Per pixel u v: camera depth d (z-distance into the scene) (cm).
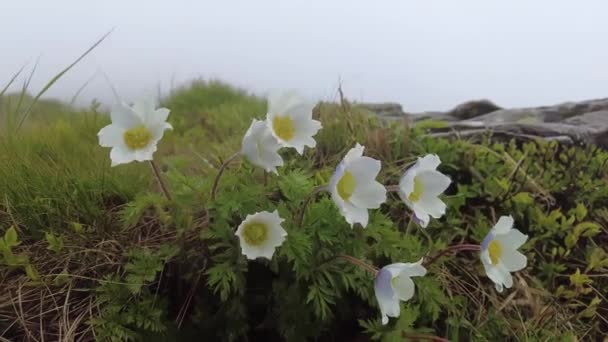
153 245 34
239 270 29
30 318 31
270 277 31
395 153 49
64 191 37
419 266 26
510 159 51
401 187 28
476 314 36
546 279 42
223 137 76
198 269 32
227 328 30
